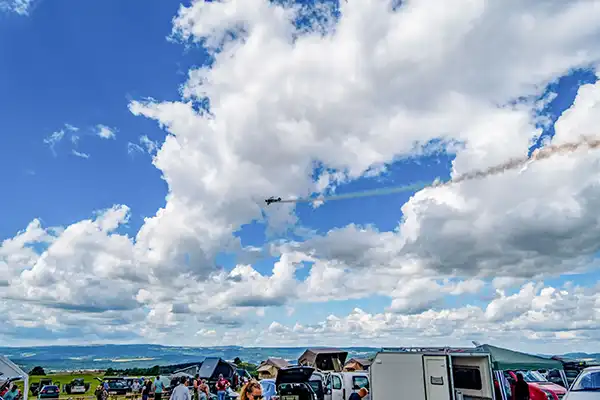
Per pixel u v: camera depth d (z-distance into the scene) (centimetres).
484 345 1698
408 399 1537
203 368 3616
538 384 2080
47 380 4684
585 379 1252
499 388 1769
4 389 2472
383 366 1623
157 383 2450
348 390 2238
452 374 1466
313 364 3478
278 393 1936
